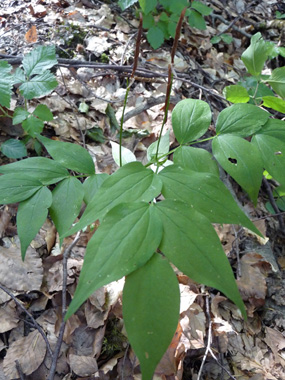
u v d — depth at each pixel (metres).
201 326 0.47
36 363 0.40
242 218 0.22
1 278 0.45
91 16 0.88
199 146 0.68
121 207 0.21
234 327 0.51
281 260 0.64
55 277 0.47
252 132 0.29
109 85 0.75
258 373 0.47
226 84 0.90
